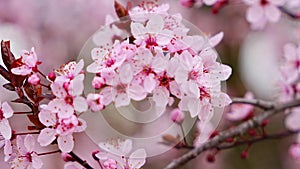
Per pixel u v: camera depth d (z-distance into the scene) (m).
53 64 0.86
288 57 0.62
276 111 0.57
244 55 0.92
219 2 0.60
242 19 0.93
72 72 0.42
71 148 0.42
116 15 0.51
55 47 0.87
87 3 0.87
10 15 0.87
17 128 0.62
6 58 0.44
